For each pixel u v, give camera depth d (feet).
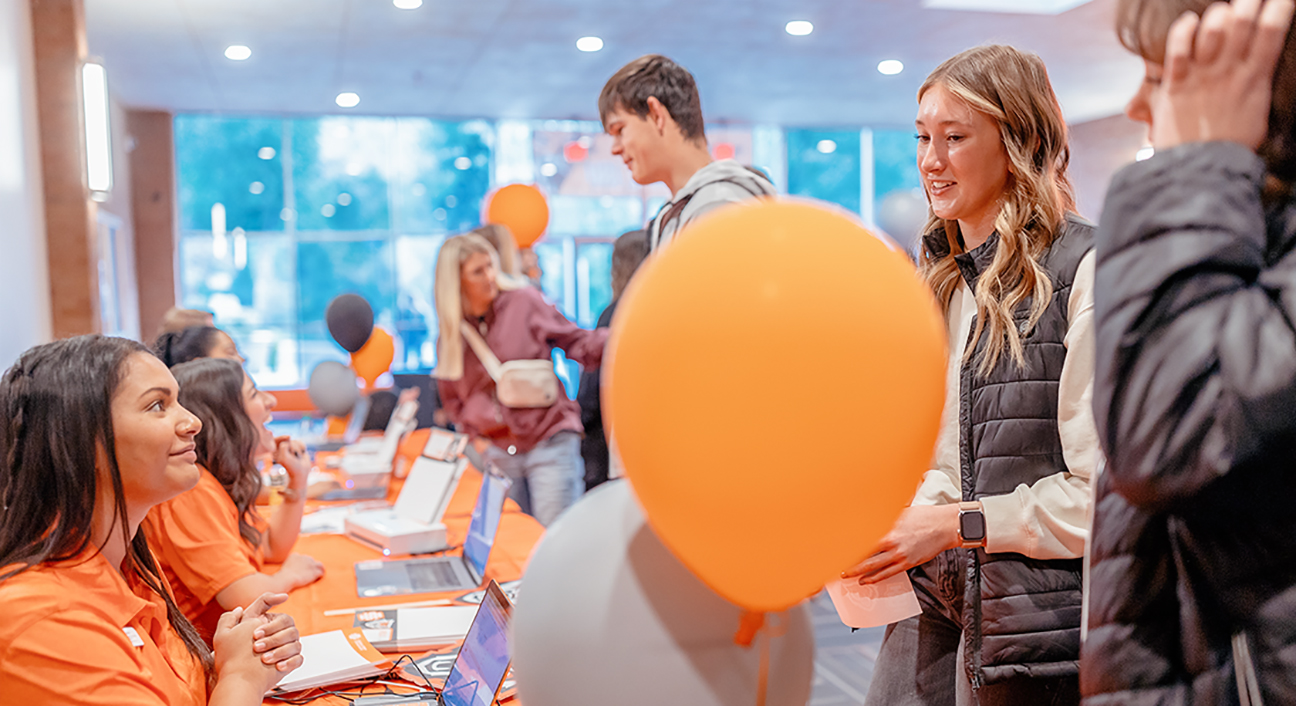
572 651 2.31
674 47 23.71
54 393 3.77
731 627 2.33
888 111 32.96
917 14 21.20
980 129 4.29
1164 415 2.02
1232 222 1.98
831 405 1.84
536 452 11.28
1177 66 2.06
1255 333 1.95
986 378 4.25
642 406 1.98
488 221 15.23
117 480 3.89
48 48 14.82
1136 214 2.10
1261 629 2.13
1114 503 2.55
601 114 6.74
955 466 4.73
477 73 26.07
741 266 1.87
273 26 20.95
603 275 35.29
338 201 33.68
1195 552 2.25
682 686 2.29
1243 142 2.04
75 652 3.58
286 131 32.99
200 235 32.76
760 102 31.30
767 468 1.88
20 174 13.75
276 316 33.71
